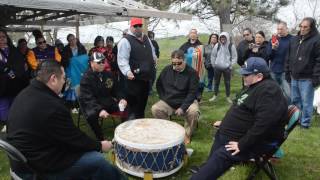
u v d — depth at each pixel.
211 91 8.56
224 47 7.26
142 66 4.88
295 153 4.40
